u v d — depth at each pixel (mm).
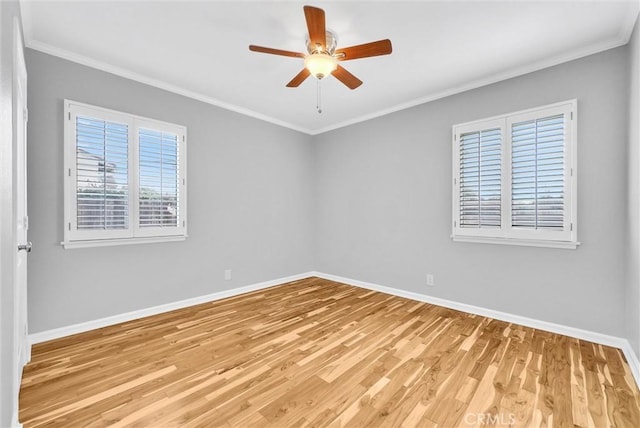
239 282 3875
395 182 3834
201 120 3475
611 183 2357
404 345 2377
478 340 2469
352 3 1937
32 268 2367
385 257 3947
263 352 2256
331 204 4656
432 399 1703
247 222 3971
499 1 1918
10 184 1286
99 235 2695
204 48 2488
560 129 2582
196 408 1617
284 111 3969
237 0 1916
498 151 2930
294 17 2092
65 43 2402
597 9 1983
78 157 2588
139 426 1484
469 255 3170
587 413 1587
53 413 1568
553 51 2496
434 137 3447
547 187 2646
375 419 1541
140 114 2977
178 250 3275
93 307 2686
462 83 3109
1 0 1164
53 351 2250
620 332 2328
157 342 2420
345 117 4219
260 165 4133
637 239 1988
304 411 1599
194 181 3414
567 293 2574
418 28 2197
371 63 2701
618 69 2322
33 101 2373
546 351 2271
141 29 2225
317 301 3551
